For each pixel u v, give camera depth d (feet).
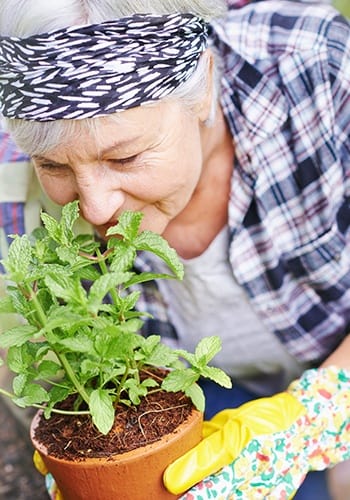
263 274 5.20
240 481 4.11
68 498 3.87
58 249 3.50
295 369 5.80
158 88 3.76
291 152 4.96
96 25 3.59
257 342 5.58
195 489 3.98
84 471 3.56
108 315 3.93
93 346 3.35
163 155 4.00
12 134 3.93
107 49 3.61
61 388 3.70
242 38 5.00
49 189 4.22
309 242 5.13
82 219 5.10
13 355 3.60
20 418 8.34
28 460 8.03
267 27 5.02
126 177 4.01
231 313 5.44
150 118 3.84
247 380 6.02
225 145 5.01
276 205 5.05
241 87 4.91
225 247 5.19
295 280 5.33
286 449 4.28
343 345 5.24
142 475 3.65
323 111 4.86
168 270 5.28
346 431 4.61
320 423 4.50
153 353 3.70
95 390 3.46
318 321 5.41
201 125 4.66
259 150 4.94
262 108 4.89
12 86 3.69
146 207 4.35
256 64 4.92
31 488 7.68
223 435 4.17
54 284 3.24
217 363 5.82
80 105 3.65
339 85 4.90
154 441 3.63
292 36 4.97
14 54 3.64
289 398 4.56
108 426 3.37
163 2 3.74
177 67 3.80
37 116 3.70
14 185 5.27
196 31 3.88
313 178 4.97
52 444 3.69
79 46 3.59
